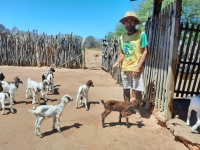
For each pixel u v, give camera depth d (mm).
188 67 3410
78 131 2418
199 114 2207
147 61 3348
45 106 2285
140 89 2703
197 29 2982
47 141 2193
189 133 2180
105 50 7473
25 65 7695
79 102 3459
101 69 7938
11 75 5719
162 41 2840
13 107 3184
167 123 2479
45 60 7789
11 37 7586
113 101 2492
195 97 2301
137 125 2592
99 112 3037
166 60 2666
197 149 1986
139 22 2635
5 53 7613
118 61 2863
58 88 4430
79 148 2084
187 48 3262
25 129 2455
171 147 2135
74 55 7828
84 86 3115
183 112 2863
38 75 5891
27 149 2045
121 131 2430
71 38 7781
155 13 3232
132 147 2123
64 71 6996
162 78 2783
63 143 2164
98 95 3939
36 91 3088
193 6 9359
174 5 2471
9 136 2287
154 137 2320
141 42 2629
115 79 5680
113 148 2098
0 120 2701
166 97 2549
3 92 3072
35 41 7695
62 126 2547
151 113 2959
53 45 7750
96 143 2178
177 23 2447
